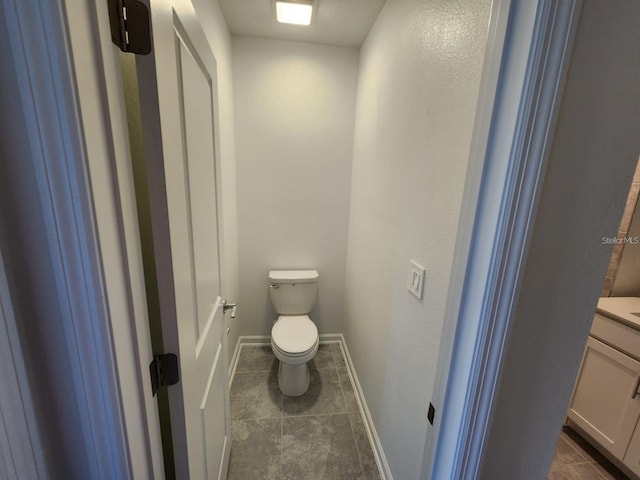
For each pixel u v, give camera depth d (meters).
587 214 0.53
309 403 1.82
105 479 0.54
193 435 0.76
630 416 1.39
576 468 1.50
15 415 0.46
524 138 0.47
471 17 0.70
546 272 0.54
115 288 0.48
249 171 2.12
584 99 0.47
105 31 0.44
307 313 2.23
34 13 0.36
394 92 1.28
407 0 1.14
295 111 2.06
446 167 0.82
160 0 0.52
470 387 0.59
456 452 0.63
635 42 0.47
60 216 0.43
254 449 1.49
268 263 2.29
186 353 0.69
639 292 1.70
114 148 0.47
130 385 0.53
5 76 0.39
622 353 1.43
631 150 0.52
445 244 0.82
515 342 0.57
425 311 0.94
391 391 1.26
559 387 0.63
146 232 0.65
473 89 0.69
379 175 1.49
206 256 0.92
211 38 1.41
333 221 2.27
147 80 0.51
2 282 0.43
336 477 1.36
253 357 2.27
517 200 0.49
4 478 0.44
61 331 0.48
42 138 0.40
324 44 1.98
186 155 0.71
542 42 0.43
